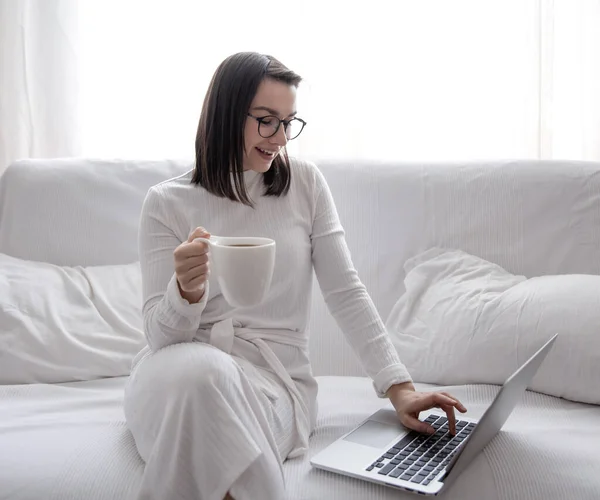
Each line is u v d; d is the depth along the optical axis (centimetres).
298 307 163
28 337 184
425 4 259
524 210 200
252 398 135
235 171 155
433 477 130
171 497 125
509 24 257
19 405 167
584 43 260
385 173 207
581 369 168
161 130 271
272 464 128
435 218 203
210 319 157
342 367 200
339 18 260
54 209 206
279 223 161
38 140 270
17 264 198
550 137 259
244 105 150
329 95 263
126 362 187
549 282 183
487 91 261
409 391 154
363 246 205
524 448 142
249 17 264
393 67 262
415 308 194
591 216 197
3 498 132
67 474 134
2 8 263
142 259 155
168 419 126
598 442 146
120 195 209
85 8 268
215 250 117
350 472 133
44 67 266
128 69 270
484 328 179
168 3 266
